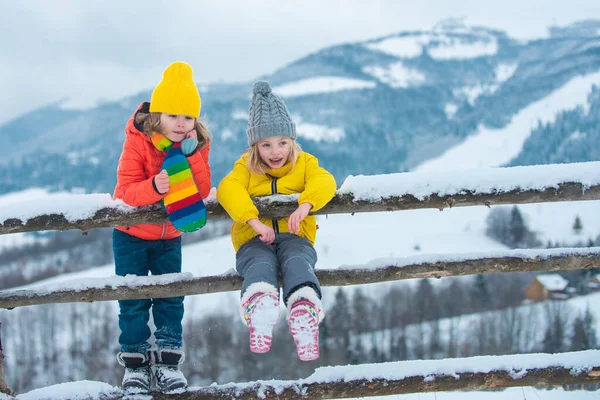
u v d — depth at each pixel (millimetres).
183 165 3191
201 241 54562
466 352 54688
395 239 99375
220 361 46438
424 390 3283
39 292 3217
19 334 55594
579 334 54406
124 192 3205
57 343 54594
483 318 58094
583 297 62094
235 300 56531
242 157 3564
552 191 3184
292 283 2998
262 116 3398
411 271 3289
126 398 3223
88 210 3156
